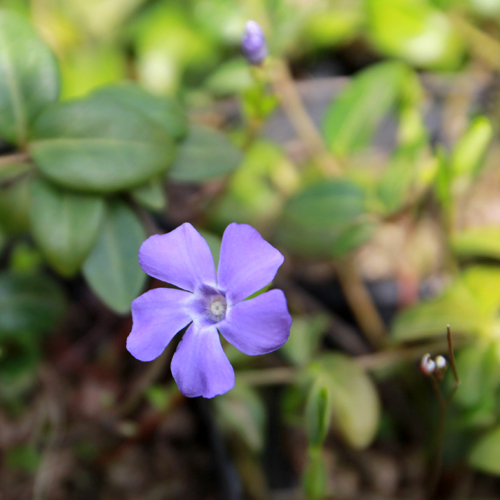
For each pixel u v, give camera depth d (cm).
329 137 40
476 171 39
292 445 39
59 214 35
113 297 35
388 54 43
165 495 39
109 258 36
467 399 36
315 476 35
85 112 35
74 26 44
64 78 43
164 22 44
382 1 43
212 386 32
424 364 34
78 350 41
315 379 36
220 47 44
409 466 39
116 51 44
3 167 36
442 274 40
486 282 37
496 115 43
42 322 38
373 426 36
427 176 39
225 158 37
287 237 39
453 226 41
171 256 33
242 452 38
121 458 39
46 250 35
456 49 44
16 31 35
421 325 37
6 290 38
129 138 35
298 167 43
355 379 36
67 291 41
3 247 40
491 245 38
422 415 39
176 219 41
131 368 40
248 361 39
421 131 40
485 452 36
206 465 39
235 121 43
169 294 33
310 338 38
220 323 32
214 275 33
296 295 41
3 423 39
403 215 41
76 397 40
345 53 45
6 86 35
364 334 41
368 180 41
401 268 41
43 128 35
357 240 38
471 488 38
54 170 35
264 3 41
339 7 44
